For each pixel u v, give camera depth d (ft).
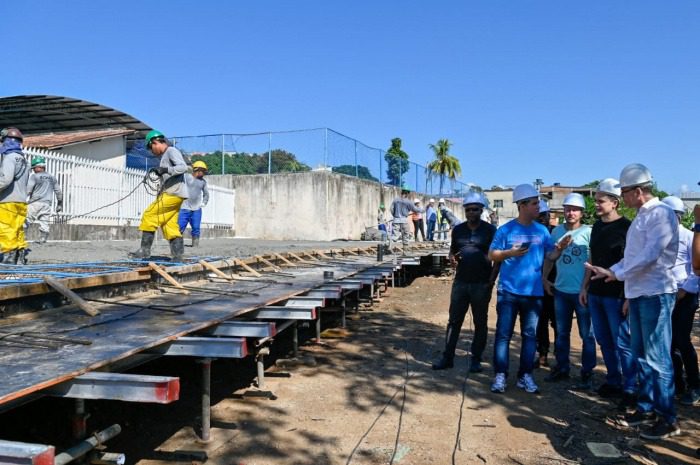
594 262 17.62
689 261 17.06
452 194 119.55
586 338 19.20
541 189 176.55
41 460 7.39
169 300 19.29
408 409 16.92
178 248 26.48
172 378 9.91
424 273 55.83
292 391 18.57
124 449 13.87
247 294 20.68
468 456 13.66
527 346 18.88
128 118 73.87
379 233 73.41
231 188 74.69
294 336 22.53
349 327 29.60
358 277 28.43
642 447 14.17
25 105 69.21
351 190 77.46
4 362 10.87
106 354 11.50
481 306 20.79
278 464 13.10
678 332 17.40
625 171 14.73
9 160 23.17
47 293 16.85
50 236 44.57
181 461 13.24
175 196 25.86
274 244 55.57
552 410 17.04
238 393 17.98
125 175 54.49
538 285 18.60
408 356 23.49
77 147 65.82
